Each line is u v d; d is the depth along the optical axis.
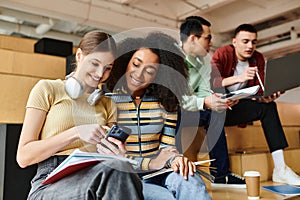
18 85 1.79
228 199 1.56
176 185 1.14
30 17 3.66
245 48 2.11
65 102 1.15
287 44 4.01
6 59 1.92
